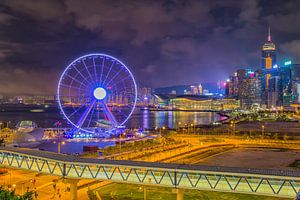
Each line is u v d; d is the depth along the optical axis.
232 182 107.62
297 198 55.66
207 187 106.19
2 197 58.59
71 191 121.38
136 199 129.75
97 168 124.00
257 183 106.62
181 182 109.94
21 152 133.50
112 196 133.12
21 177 155.00
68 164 118.94
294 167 199.38
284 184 101.12
